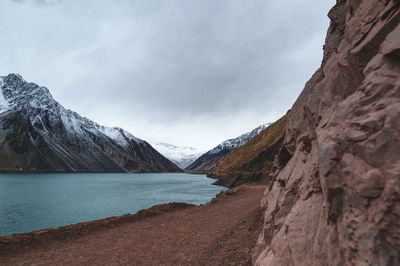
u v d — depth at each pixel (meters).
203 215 24.12
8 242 14.96
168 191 82.25
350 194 3.70
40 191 81.62
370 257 3.11
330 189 4.10
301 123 9.82
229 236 14.67
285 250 5.59
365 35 4.66
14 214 41.09
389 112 3.31
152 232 18.86
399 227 2.87
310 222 5.12
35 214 40.97
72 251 14.86
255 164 99.31
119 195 70.00
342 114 4.30
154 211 26.73
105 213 41.72
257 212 17.95
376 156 3.32
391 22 4.00
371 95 3.76
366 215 3.34
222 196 41.56
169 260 12.50
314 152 6.30
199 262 11.62
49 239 16.62
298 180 7.90
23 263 13.01
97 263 12.79
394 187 2.94
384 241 3.02
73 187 99.25
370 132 3.50
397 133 3.13
